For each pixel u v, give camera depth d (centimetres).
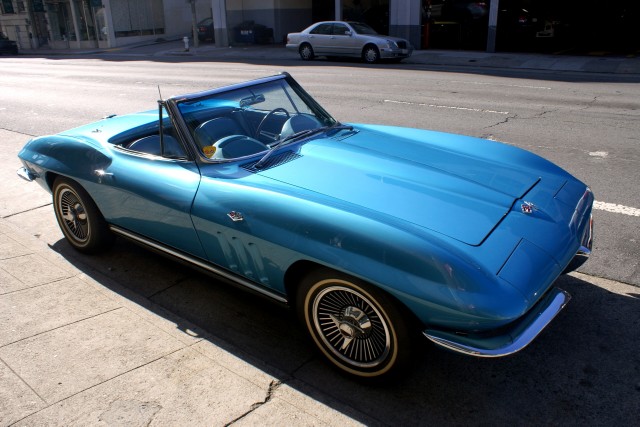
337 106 1066
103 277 409
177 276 412
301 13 3195
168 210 339
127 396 279
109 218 399
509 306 236
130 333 335
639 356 306
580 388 283
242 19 3170
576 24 2289
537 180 334
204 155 342
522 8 2288
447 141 394
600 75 1576
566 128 845
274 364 309
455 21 2347
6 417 266
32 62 2736
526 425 260
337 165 333
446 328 247
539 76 1541
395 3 2317
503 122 898
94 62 2545
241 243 304
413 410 270
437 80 1446
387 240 251
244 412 268
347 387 288
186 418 264
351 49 2002
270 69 1859
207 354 314
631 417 262
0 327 341
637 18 2219
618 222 484
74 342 326
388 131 417
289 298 305
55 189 432
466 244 255
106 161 386
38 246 464
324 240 266
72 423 261
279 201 288
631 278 389
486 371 298
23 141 873
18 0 3962
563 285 381
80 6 3659
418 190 301
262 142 376
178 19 3925
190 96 359
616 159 673
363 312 274
